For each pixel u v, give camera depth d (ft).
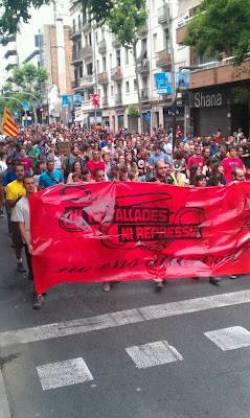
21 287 28.25
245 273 28.12
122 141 77.77
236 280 27.91
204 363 18.66
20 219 25.79
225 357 19.06
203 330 21.47
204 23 60.13
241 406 15.87
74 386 17.56
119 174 36.76
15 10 43.11
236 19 57.88
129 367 18.67
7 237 39.88
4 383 17.95
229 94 102.27
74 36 229.25
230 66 95.86
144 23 118.32
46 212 25.07
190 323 22.27
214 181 35.01
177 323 22.35
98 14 41.55
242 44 57.57
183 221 26.86
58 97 284.61
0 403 16.49
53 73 314.14
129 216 26.13
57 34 313.73
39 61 357.82
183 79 110.22
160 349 19.93
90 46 209.67
